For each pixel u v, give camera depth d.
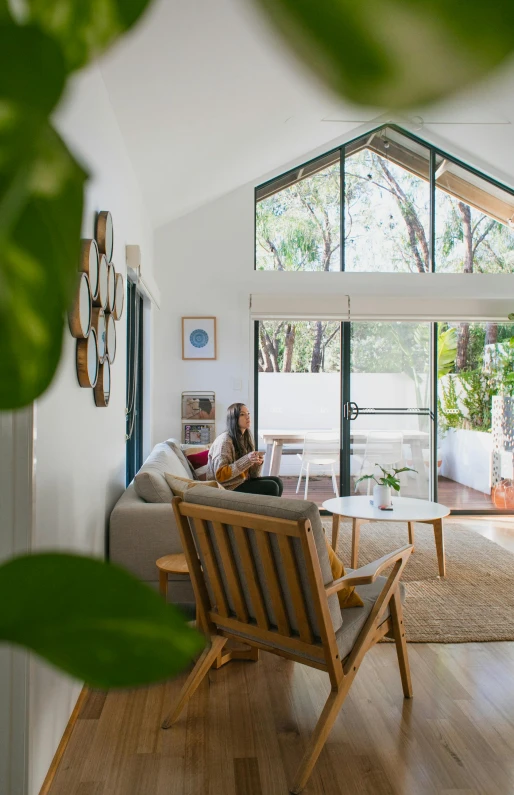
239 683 2.53
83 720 2.24
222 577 2.19
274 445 6.06
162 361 5.78
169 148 3.91
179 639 0.14
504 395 6.23
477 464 6.22
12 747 1.66
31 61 0.13
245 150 4.73
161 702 2.38
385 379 6.13
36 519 1.71
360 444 6.12
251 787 1.85
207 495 2.09
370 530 5.27
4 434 1.65
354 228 6.06
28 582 0.14
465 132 5.61
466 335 6.19
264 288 5.87
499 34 0.11
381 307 5.95
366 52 0.12
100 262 2.50
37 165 0.13
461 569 4.12
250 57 3.09
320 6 0.11
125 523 2.86
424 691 2.47
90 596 0.14
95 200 2.62
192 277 5.82
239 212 5.86
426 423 6.15
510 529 5.50
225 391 5.80
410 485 6.13
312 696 2.42
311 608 1.92
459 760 2.00
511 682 2.56
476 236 6.14
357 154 6.11
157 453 4.12
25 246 0.14
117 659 0.14
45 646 0.14
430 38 0.11
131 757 2.00
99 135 2.71
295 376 6.07
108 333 2.81
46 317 0.14
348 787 1.85
